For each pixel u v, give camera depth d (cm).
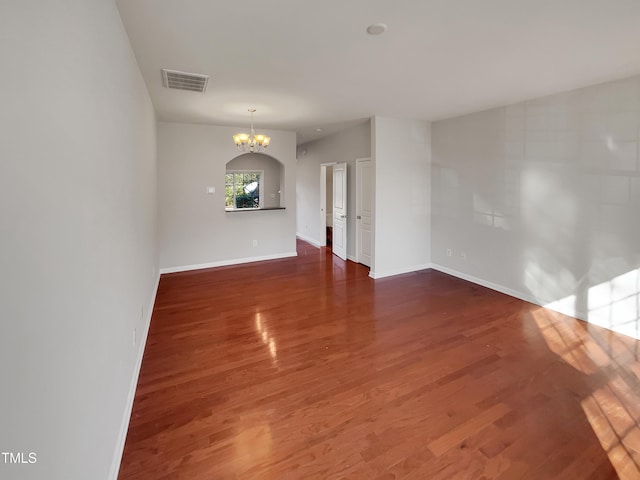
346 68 307
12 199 79
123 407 205
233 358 296
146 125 360
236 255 645
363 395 244
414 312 401
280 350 311
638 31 237
